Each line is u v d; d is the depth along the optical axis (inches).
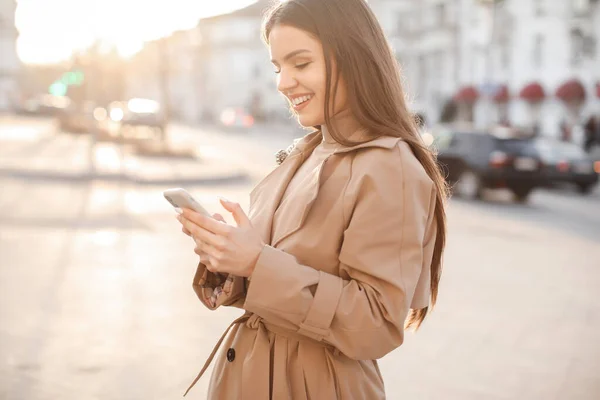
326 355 68.1
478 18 1726.1
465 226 506.3
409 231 64.9
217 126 2694.4
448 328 245.9
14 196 555.8
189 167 853.2
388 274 63.9
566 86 1439.5
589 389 190.5
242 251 63.2
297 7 67.9
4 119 2190.0
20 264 320.2
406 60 2047.2
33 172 684.7
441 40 1899.6
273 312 64.0
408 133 69.4
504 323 254.1
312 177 69.4
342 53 67.2
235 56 3452.3
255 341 69.9
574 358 216.8
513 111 1604.3
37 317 238.1
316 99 69.1
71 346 209.8
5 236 387.9
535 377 199.2
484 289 307.1
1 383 179.0
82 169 738.2
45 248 359.6
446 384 192.4
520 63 1584.6
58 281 290.5
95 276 302.0
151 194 617.6
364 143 67.1
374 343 64.1
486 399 182.1
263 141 1699.1
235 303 72.0
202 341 220.2
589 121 1180.5
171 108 3501.5
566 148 791.1
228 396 71.1
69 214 476.4
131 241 387.9
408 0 2076.8
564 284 322.3
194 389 180.4
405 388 189.0
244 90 3417.8
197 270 71.0
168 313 249.6
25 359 197.2
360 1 69.5
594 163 783.7
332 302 63.6
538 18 1533.0
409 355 216.4
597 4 1418.6
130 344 213.9
